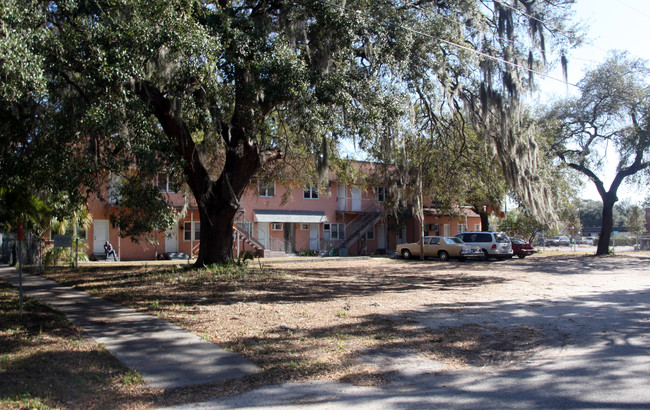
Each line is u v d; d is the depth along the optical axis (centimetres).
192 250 2906
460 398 536
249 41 1257
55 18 1127
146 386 568
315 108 1244
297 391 561
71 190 1014
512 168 1559
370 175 2834
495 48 1519
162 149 1056
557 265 2403
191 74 1128
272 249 3331
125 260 2814
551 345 762
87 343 734
